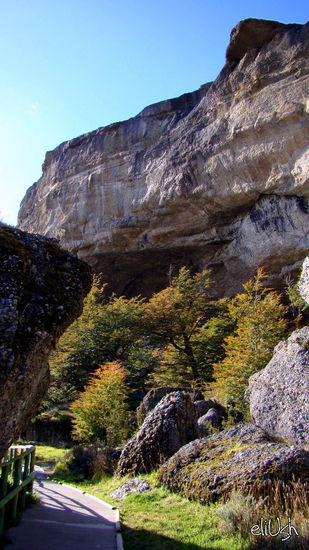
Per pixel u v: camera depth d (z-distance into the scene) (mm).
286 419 7562
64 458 11234
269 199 27500
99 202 37531
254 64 28828
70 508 5859
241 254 29531
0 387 3436
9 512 4848
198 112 33469
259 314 17422
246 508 4707
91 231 37344
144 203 33312
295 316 23047
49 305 4117
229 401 14203
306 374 8000
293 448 5582
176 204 31422
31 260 4266
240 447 6289
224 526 4582
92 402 14688
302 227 25609
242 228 29344
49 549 4074
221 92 31234
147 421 8461
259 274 23984
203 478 5797
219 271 32406
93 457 10125
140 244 34656
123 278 39031
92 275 4969
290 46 27172
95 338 25469
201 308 27359
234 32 29766
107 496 6988
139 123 38500
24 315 3869
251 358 14742
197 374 23609
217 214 30359
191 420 8836
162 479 6574
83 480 9375
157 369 24922
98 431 14047
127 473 7863
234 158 28125
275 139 26156
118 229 34812
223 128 29375
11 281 3934
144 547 4344
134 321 26578
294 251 26109
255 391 8797
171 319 26078
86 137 42094
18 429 4535
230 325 25250
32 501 5930
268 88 27500
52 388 22734
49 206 42812
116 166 37469
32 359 3898
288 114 25375
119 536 4562
